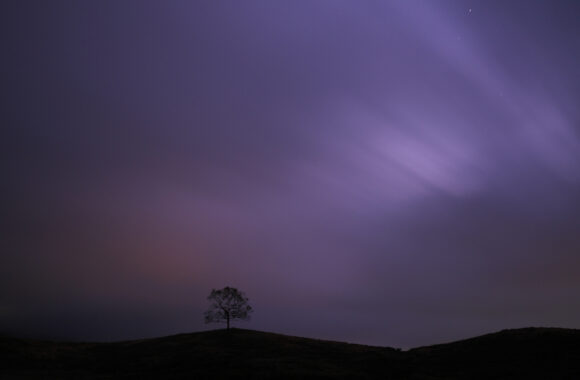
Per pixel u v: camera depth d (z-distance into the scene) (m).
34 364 50.28
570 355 41.00
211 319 66.00
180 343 59.09
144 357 52.50
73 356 55.38
